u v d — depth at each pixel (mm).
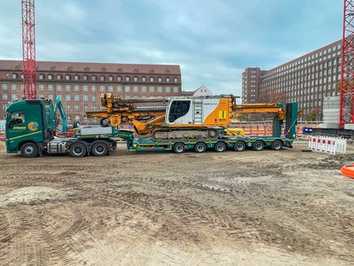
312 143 19609
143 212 6941
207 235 5637
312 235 5668
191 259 4707
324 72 100938
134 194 8516
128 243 5285
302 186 9453
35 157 16453
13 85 81125
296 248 5109
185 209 7168
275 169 12461
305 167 12953
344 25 31141
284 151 19172
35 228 5992
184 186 9461
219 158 15852
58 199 8008
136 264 4555
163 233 5727
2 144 23359
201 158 15875
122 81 85938
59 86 83938
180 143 18344
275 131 20516
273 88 126312
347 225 6191
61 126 19781
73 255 4840
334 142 17625
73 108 84250
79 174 11492
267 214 6820
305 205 7492
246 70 130625
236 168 12734
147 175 11242
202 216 6676
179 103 18438
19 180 10445
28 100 16391
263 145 19719
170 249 5051
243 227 6039
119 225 6133
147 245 5203
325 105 35344
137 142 17875
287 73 119000
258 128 22844
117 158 15977
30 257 4777
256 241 5379
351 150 20094
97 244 5242
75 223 6250
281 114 20156
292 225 6164
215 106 18797
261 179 10477
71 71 84625
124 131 17625
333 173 11594
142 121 18781
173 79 87750
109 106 18812
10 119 16312
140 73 86938
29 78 51719
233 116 19969
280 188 9188
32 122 16406
